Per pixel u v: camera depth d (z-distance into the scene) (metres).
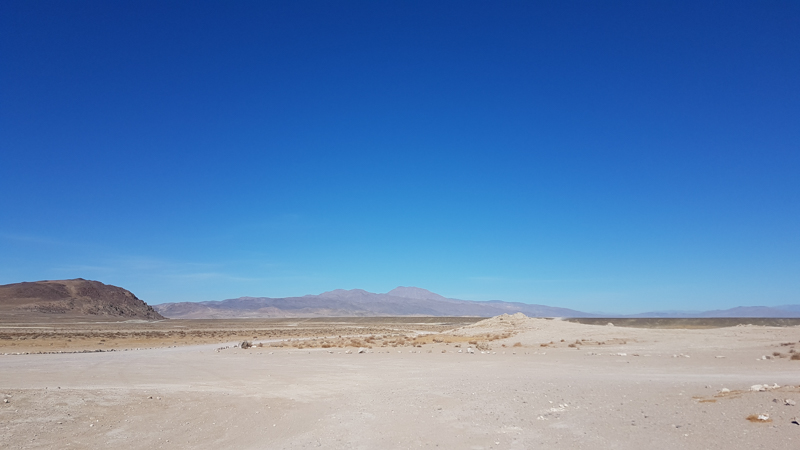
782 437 10.90
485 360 36.22
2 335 73.81
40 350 54.41
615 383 21.36
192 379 26.45
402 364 34.31
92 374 28.53
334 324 178.50
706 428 12.15
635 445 11.27
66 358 41.41
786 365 28.47
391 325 158.75
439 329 117.62
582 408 15.62
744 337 47.81
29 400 17.66
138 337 80.69
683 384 20.33
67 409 17.08
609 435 12.24
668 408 14.85
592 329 60.97
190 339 78.56
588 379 23.41
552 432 12.86
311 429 14.99
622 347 44.62
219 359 39.91
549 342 51.84
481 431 13.45
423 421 15.00
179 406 18.66
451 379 24.91
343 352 46.75
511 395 18.64
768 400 14.77
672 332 55.66
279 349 52.12
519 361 34.91
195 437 14.72
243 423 16.25
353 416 16.25
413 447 12.36
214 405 18.89
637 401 16.38
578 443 11.73
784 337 45.56
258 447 13.41
